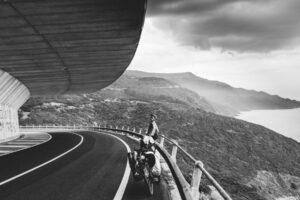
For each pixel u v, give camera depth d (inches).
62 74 1298.0
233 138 6023.6
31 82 1385.3
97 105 7047.2
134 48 957.2
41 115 4911.4
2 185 372.5
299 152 6043.3
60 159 596.7
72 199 303.7
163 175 403.5
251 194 2321.6
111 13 648.4
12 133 1354.6
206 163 4052.7
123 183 369.7
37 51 905.5
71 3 584.4
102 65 1181.7
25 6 577.9
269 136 6638.8
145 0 587.5
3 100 1246.9
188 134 5620.1
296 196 4153.5
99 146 849.5
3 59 958.4
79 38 810.2
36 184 373.1
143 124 6043.3
